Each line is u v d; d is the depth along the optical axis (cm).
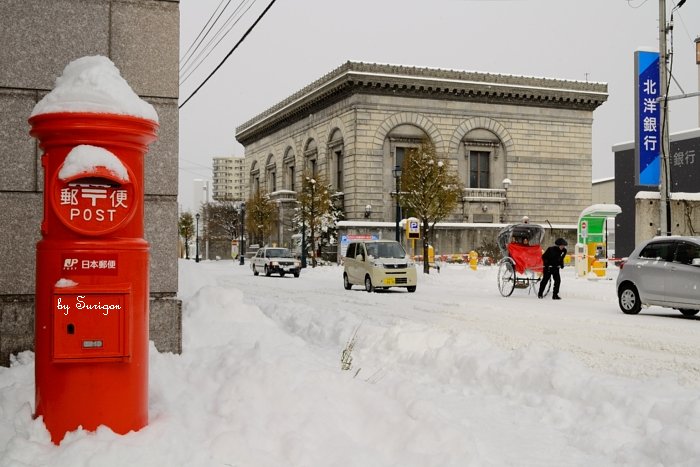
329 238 5856
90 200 429
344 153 6047
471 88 6109
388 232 5791
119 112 429
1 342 639
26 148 652
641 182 2844
